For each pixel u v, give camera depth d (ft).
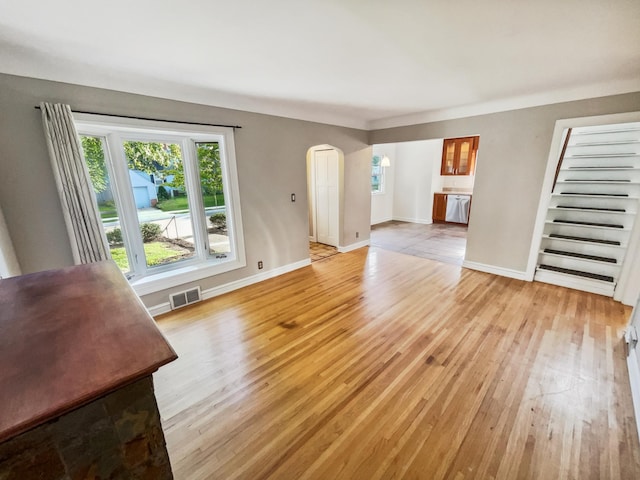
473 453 4.76
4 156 6.51
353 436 5.10
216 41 5.88
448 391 6.11
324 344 7.84
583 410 5.57
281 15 4.90
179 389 6.29
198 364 7.10
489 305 9.95
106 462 2.21
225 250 12.00
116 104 7.93
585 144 12.44
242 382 6.47
